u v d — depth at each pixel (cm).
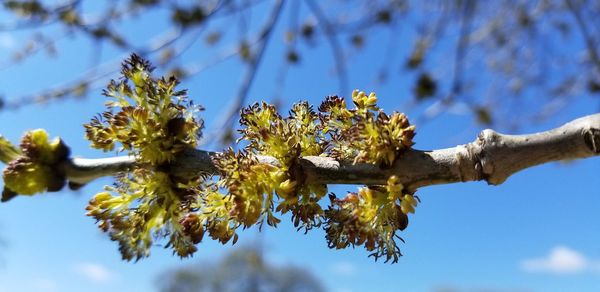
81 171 10
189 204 10
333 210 10
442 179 9
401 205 9
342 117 10
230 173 10
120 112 10
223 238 10
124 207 10
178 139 10
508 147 9
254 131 10
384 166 9
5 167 10
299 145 10
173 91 11
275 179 10
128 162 10
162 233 10
